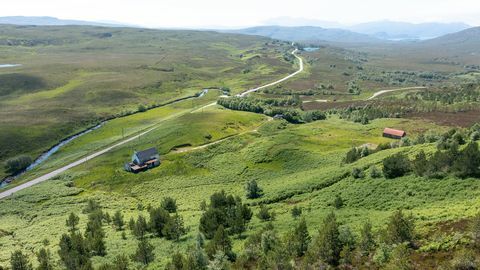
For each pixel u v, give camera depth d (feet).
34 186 396.78
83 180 411.75
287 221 212.43
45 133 587.27
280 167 402.11
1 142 534.37
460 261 112.78
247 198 302.04
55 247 225.76
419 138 361.51
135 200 349.00
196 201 320.70
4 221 303.68
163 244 212.43
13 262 185.88
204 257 160.97
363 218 188.03
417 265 120.67
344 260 136.15
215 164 430.20
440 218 151.12
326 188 269.44
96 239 206.80
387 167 253.65
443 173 227.20
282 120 605.31
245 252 165.07
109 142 542.98
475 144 226.38
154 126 614.75
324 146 467.93
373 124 593.42
